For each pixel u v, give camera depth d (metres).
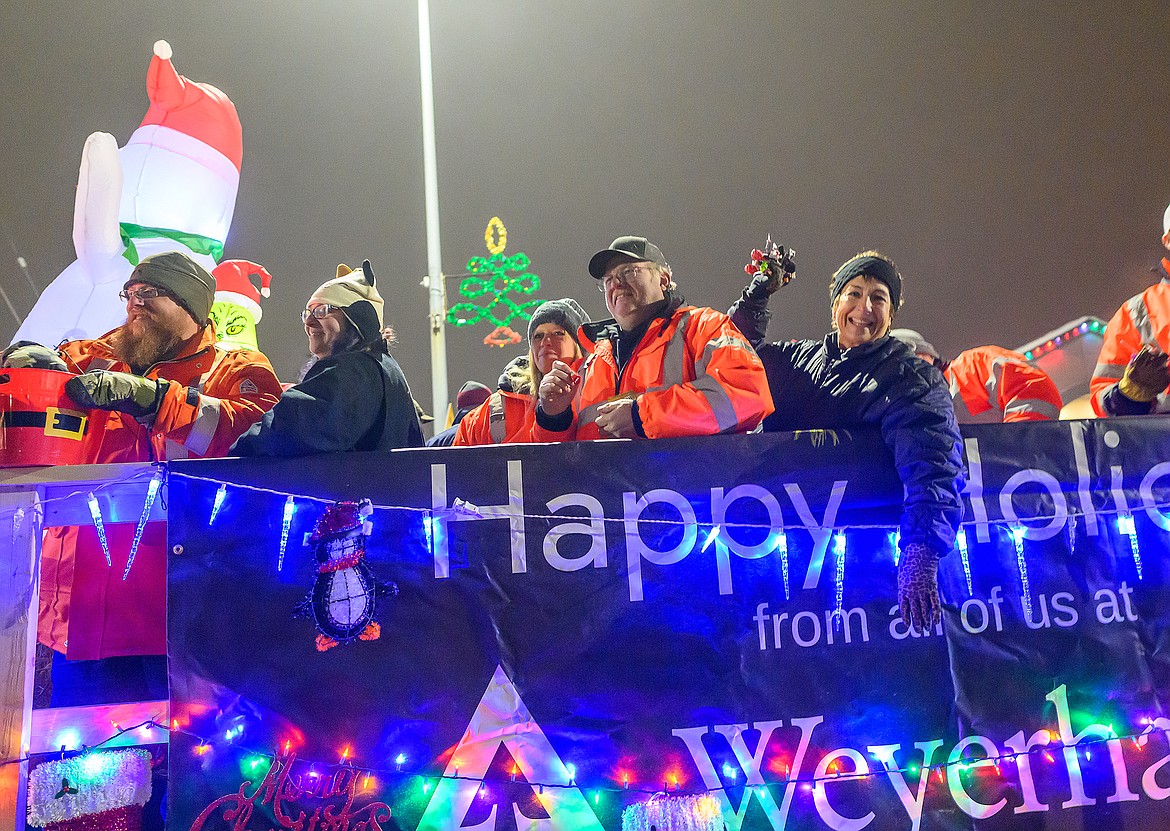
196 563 2.72
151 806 2.93
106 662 3.45
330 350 3.21
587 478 2.88
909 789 2.84
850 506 2.95
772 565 2.90
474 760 2.72
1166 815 2.93
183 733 2.65
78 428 2.92
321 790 2.66
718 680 2.82
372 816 2.67
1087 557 3.05
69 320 4.80
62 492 2.76
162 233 5.11
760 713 2.82
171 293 3.47
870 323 3.14
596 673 2.79
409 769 2.70
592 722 2.77
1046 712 2.94
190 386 3.38
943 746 2.87
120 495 2.80
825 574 2.91
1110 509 3.08
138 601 3.31
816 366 3.21
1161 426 3.16
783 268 3.46
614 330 3.46
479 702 2.74
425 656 2.75
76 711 3.02
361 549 2.78
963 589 2.97
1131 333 4.45
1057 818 2.89
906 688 2.89
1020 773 2.90
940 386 2.96
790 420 3.23
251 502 2.77
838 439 2.98
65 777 2.80
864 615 2.91
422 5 11.84
